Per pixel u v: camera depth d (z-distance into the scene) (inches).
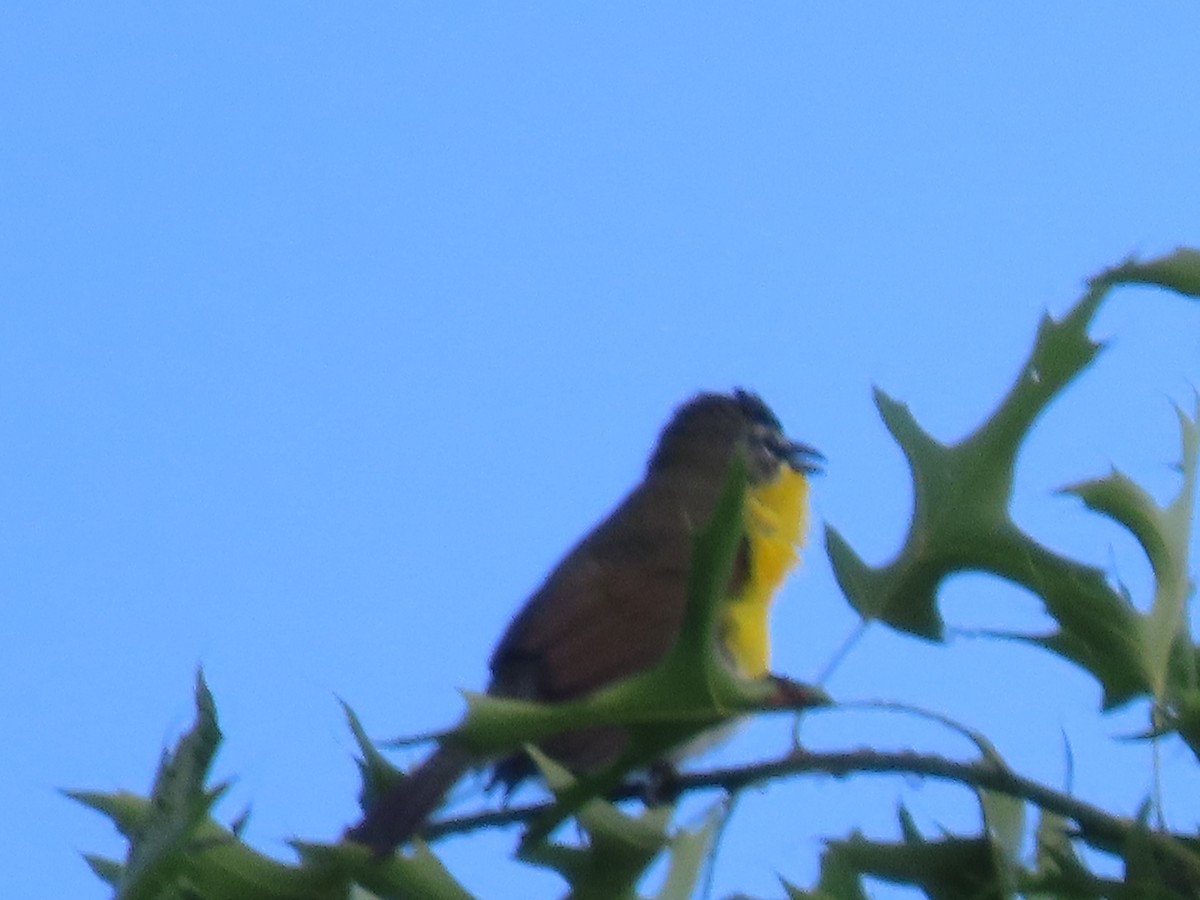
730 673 291.7
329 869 284.0
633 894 295.0
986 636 311.7
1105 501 311.6
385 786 331.9
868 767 292.7
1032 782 286.5
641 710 288.7
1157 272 293.1
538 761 290.2
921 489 320.2
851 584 318.0
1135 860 275.1
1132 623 304.2
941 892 293.7
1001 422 320.5
